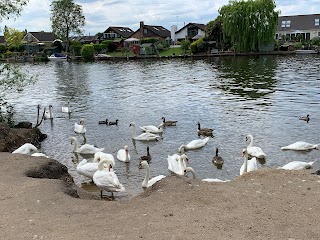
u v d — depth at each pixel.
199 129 21.03
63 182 11.20
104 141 20.47
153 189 10.06
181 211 8.37
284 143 18.50
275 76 41.41
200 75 45.66
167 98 31.62
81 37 131.50
